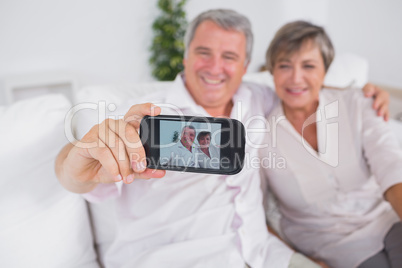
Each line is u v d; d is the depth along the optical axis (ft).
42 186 2.16
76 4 7.64
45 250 2.13
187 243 2.12
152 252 2.10
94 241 2.68
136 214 2.24
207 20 2.48
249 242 2.19
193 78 2.59
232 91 2.67
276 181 2.57
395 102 5.98
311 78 2.48
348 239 2.41
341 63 4.45
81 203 2.35
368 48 8.13
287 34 2.48
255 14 9.48
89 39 8.09
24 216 2.07
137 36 8.68
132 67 8.94
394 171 2.17
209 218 2.19
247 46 2.66
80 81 8.35
